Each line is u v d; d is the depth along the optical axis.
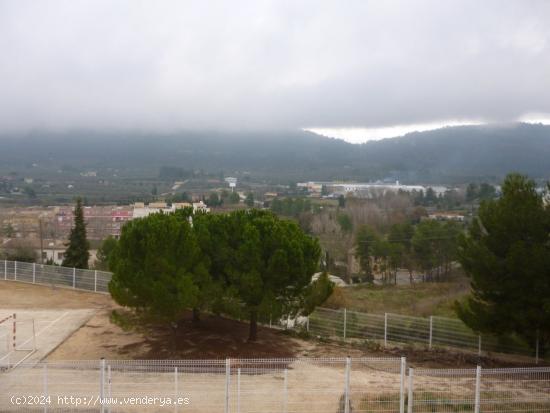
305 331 23.28
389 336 22.53
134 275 18.16
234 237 20.39
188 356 19.30
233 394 15.21
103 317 25.41
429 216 83.56
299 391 15.71
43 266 33.81
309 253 20.91
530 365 19.27
